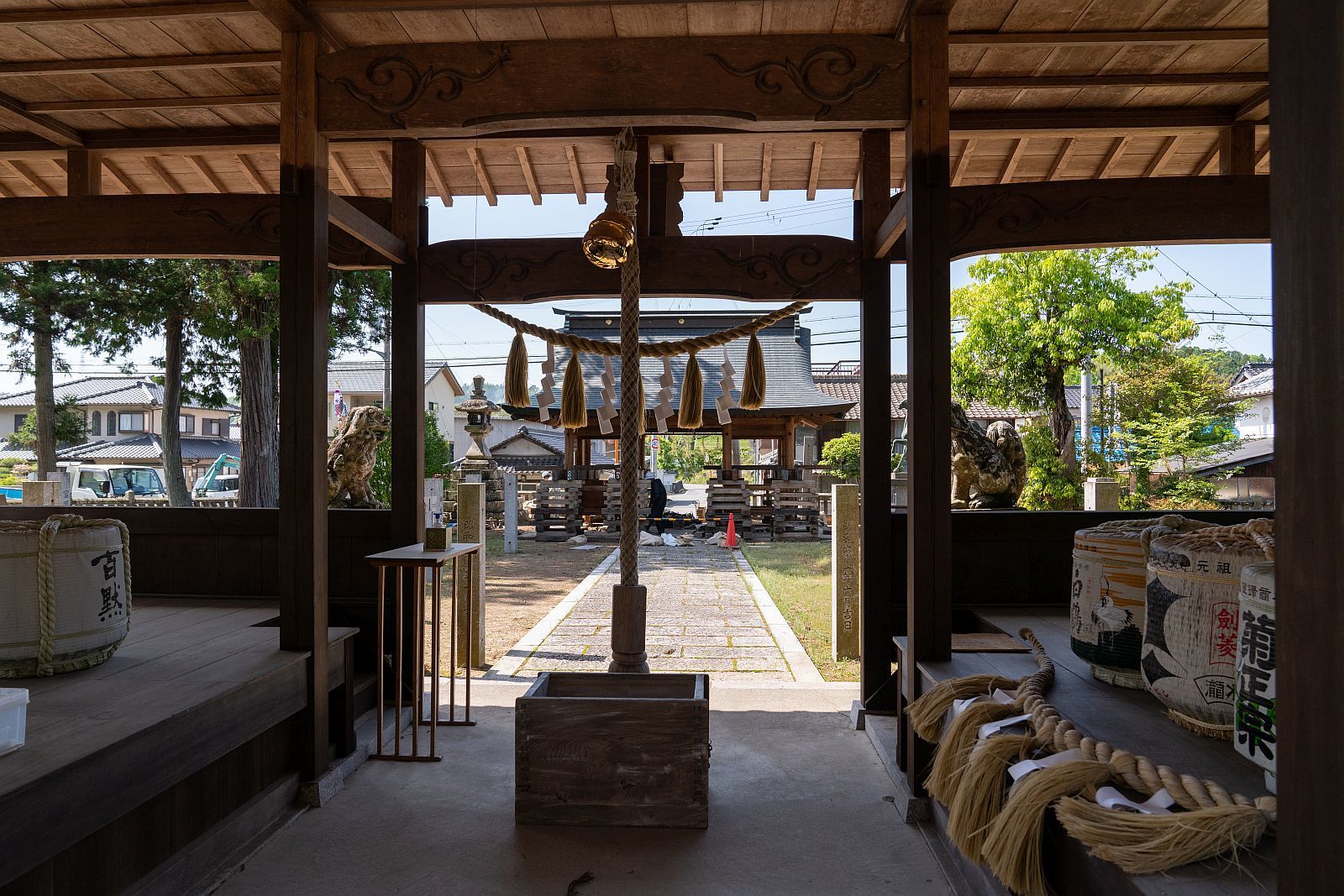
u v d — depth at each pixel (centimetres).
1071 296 1372
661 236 419
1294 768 95
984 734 206
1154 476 1408
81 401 3127
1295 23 93
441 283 422
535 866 260
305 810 299
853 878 254
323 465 316
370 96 308
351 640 346
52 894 195
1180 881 135
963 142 455
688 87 301
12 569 260
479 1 301
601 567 1077
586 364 1686
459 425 3356
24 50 357
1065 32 346
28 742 199
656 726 288
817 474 1783
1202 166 470
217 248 390
